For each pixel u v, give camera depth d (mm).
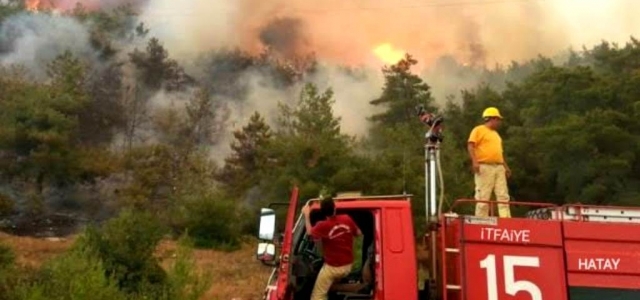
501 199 9742
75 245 17141
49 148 46062
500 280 7395
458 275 7480
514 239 7484
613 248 7449
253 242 39250
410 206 7754
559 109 51312
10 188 48312
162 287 15711
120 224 17062
